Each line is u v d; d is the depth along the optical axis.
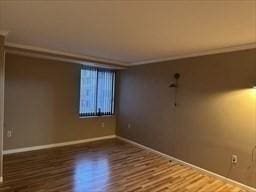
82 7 1.96
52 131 4.68
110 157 4.21
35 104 4.39
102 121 5.61
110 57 4.58
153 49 3.62
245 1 1.71
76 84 5.03
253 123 3.01
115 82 5.85
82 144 5.07
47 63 4.52
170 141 4.26
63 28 2.62
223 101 3.36
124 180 3.17
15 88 4.11
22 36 3.05
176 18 2.15
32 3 1.90
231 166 3.24
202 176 3.48
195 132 3.79
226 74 3.32
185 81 3.98
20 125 4.21
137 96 5.14
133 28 2.53
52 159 3.90
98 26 2.50
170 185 3.08
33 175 3.18
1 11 2.10
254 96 2.99
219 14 2.01
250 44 3.01
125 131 5.50
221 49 3.35
